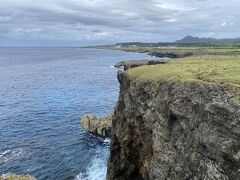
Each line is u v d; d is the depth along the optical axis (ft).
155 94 137.59
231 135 84.79
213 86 100.99
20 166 190.49
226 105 89.71
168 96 124.67
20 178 144.97
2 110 317.83
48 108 327.88
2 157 202.08
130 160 157.17
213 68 150.20
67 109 323.98
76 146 223.30
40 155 206.69
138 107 150.92
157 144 125.59
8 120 282.77
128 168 157.48
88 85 474.08
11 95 394.73
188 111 108.17
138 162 152.56
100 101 360.69
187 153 101.91
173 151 113.19
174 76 135.23
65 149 217.56
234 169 81.76
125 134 160.45
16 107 331.57
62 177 178.60
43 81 519.19
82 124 253.03
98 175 180.24
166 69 167.02
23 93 408.87
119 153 167.94
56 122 278.67
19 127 263.70
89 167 191.01
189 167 98.94
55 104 345.92
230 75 117.70
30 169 187.21
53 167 190.49
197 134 98.12
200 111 100.22
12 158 200.95
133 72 181.27
